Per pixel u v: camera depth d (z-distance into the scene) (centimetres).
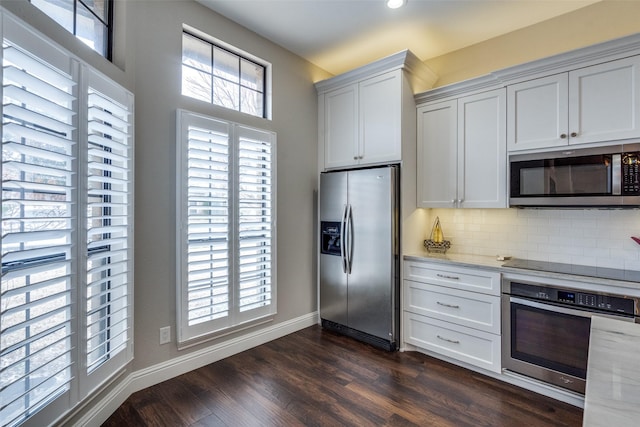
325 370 251
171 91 237
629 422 69
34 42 136
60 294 150
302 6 256
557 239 260
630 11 235
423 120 304
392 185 283
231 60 285
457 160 283
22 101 132
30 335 144
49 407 146
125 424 186
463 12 262
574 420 190
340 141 337
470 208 294
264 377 240
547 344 215
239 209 274
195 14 252
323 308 341
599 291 196
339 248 326
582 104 220
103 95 178
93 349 171
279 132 317
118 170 190
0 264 121
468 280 252
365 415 196
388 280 285
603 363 97
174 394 216
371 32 293
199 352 254
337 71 374
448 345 262
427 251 316
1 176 122
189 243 243
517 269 227
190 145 244
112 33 206
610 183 207
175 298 238
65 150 156
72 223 157
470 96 275
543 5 252
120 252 194
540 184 236
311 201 352
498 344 236
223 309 264
